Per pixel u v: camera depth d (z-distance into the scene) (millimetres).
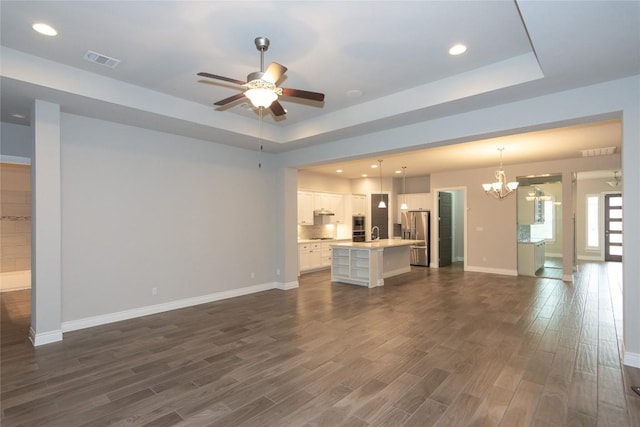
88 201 4344
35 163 3703
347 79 3777
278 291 6488
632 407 2488
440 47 3082
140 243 4828
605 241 11016
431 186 9594
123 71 3617
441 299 5812
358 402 2580
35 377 2986
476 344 3740
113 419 2371
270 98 2766
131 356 3438
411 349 3605
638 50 2621
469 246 8898
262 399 2625
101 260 4453
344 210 10438
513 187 6969
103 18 2650
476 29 2783
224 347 3674
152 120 4473
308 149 6133
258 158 6492
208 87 4059
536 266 8273
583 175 10523
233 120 5078
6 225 6777
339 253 7512
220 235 5836
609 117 3367
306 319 4684
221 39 2967
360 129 4863
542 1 2029
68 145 4184
